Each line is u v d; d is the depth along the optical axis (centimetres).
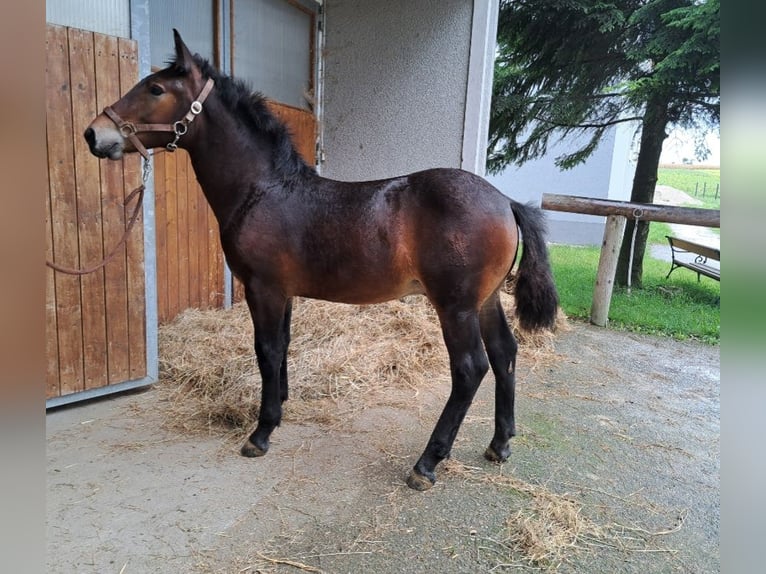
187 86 195
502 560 161
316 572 153
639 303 522
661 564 162
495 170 745
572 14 591
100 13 240
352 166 485
